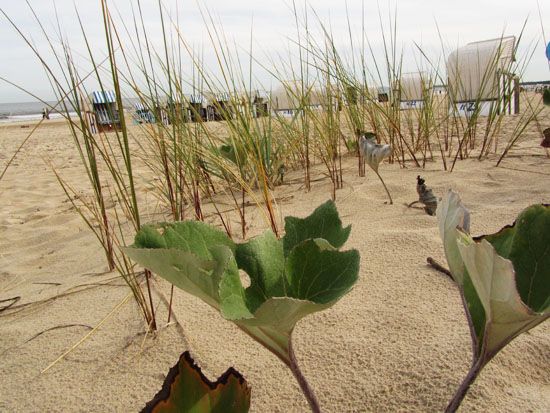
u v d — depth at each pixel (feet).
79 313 5.53
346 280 1.99
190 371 2.25
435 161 11.60
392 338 4.14
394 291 4.95
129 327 4.99
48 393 4.09
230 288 1.78
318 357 4.03
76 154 26.21
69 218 11.14
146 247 2.01
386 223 7.19
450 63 22.24
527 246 2.18
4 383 4.33
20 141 38.55
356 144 12.67
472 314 2.27
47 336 5.05
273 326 1.94
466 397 3.33
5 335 5.19
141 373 4.19
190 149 8.57
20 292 6.65
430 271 5.29
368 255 5.92
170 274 1.89
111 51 5.07
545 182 8.78
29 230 10.47
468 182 9.24
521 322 1.93
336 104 11.78
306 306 1.80
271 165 10.71
